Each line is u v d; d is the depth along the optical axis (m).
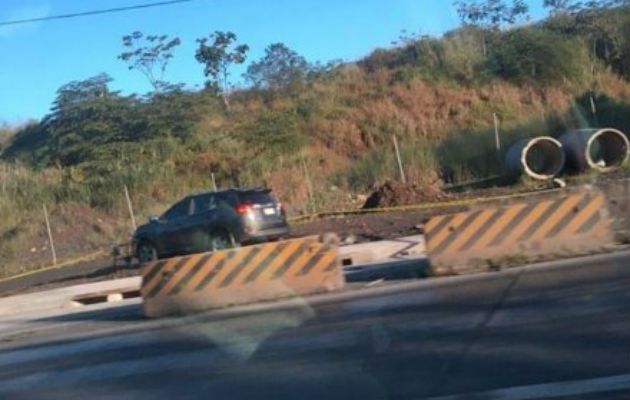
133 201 33.62
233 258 13.39
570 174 26.95
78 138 39.09
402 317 10.23
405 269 14.62
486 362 7.71
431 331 9.23
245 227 20.30
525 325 8.87
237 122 40.50
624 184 13.52
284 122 38.66
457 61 42.69
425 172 30.31
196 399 7.68
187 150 37.72
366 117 39.56
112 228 31.48
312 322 10.81
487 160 30.02
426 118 39.03
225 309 13.12
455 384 7.18
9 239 31.23
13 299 18.89
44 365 10.41
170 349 10.41
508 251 13.02
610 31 40.69
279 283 13.34
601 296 9.73
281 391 7.59
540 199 13.16
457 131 35.72
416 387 7.22
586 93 35.47
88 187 34.59
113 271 22.36
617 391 6.50
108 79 42.03
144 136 39.06
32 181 35.34
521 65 40.28
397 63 45.91
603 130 26.80
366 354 8.59
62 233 31.61
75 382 9.11
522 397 6.64
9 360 11.14
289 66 47.09
